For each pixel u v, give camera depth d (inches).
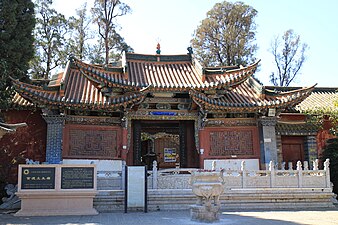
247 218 626.5
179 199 784.9
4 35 920.3
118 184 808.3
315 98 1316.4
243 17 2127.2
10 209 811.4
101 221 595.2
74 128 1011.3
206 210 581.3
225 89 1082.7
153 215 677.3
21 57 978.7
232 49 2090.3
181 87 1030.4
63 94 971.9
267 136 1066.7
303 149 1195.9
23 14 986.7
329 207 819.4
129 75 1122.0
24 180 692.7
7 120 1070.4
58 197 695.1
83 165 713.0
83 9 2081.7
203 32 2153.1
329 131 1131.9
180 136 1168.2
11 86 959.0
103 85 1021.8
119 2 2058.3
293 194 818.2
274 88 1333.7
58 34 1971.0
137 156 1111.6
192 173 617.0
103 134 1033.5
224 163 1068.5
